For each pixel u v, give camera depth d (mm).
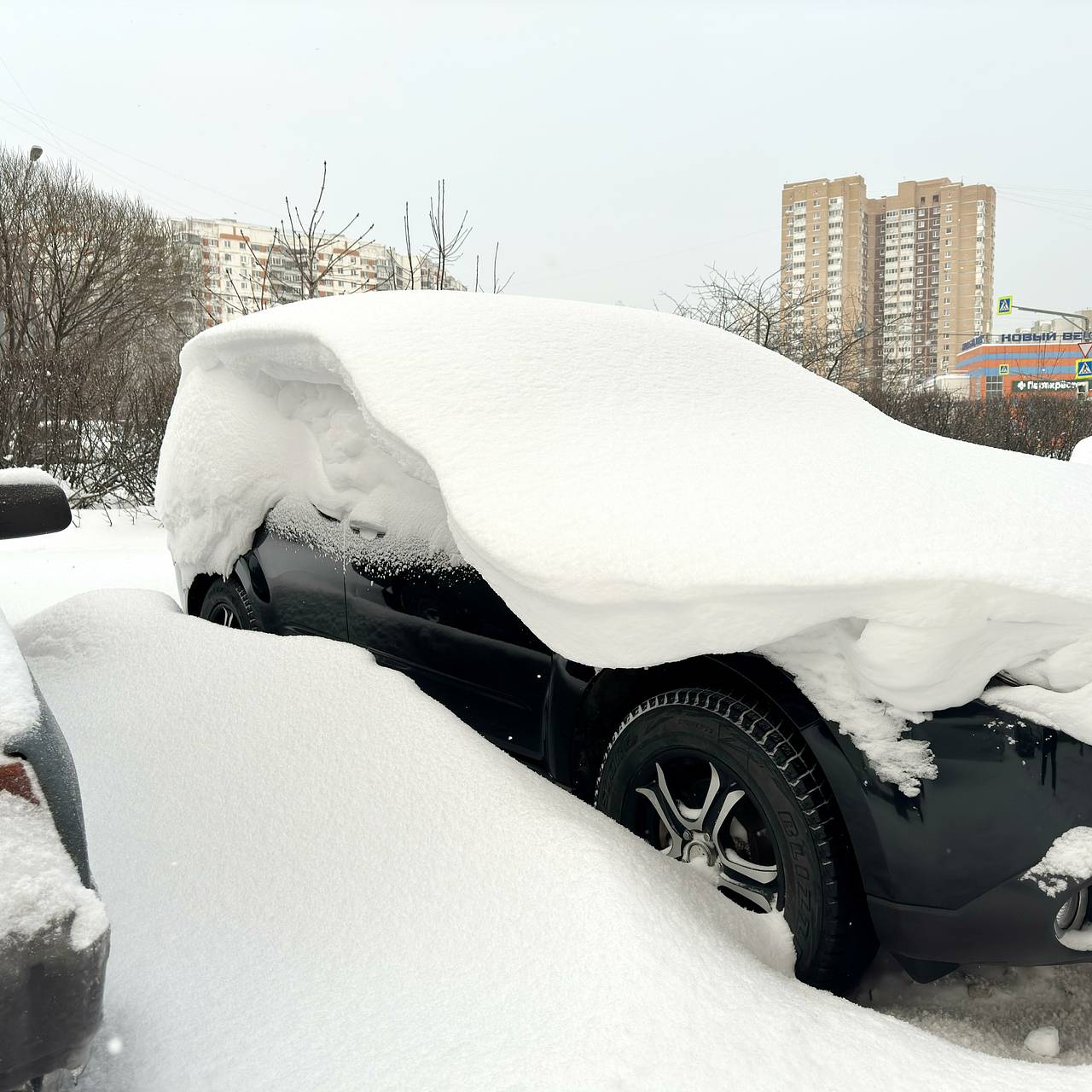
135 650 2881
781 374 2938
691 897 1859
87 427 10891
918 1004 1969
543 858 1801
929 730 1750
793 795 1846
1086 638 1716
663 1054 1439
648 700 2150
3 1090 1111
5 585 6117
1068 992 1990
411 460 2223
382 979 1646
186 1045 1540
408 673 2682
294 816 2055
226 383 3289
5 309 15047
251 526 3227
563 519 1929
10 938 1096
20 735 1202
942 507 1917
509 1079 1419
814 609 1743
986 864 1692
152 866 1994
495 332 2568
